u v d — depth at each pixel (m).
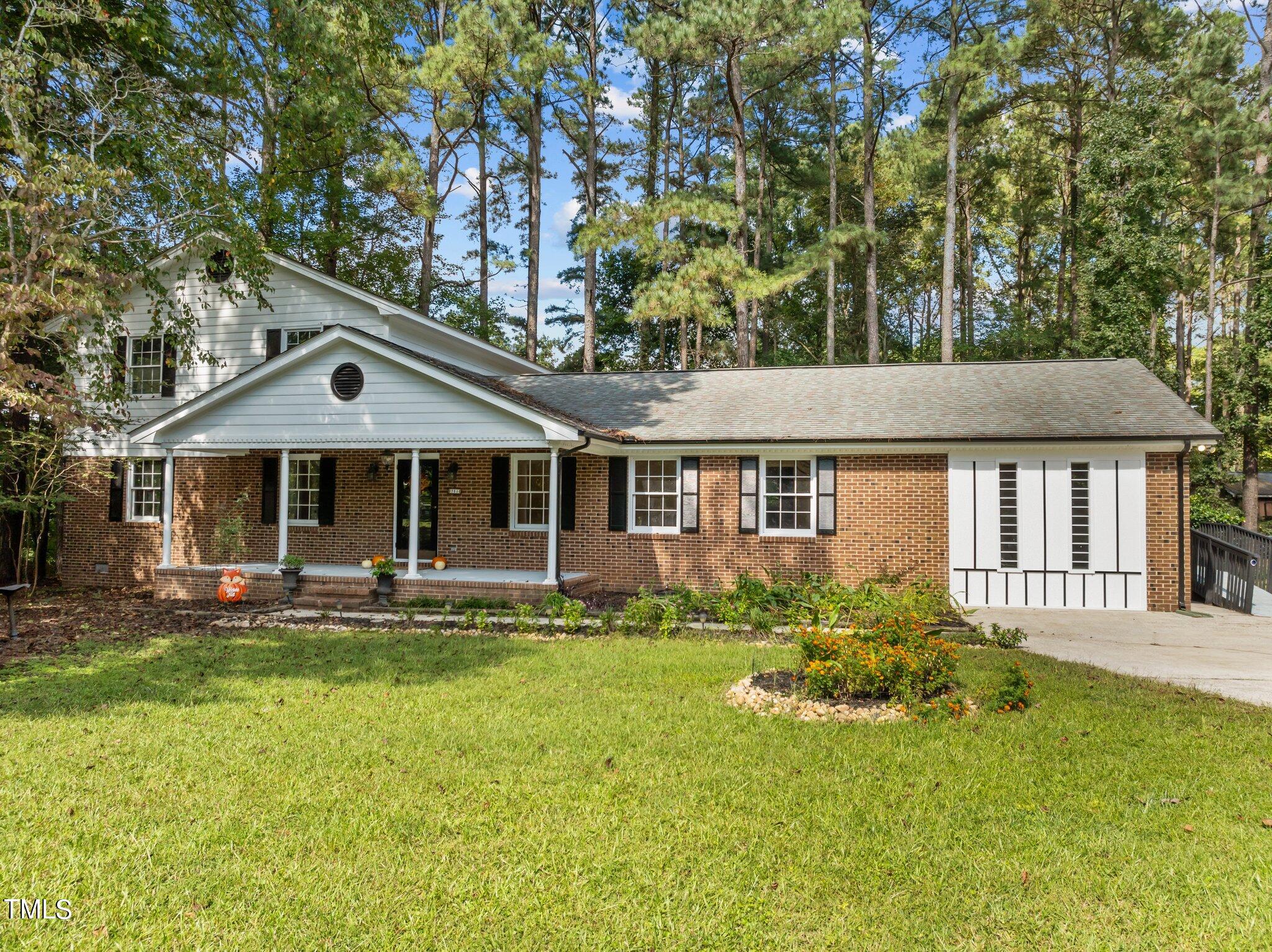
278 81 16.62
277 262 18.25
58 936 3.60
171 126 15.27
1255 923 3.69
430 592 14.52
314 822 4.80
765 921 3.74
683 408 16.98
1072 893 3.98
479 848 4.46
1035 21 28.91
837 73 34.44
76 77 14.09
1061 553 13.80
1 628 12.31
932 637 7.88
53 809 5.01
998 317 39.44
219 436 15.70
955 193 28.31
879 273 40.72
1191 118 26.70
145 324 19.08
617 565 15.99
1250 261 27.61
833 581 13.36
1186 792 5.23
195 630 12.05
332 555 17.61
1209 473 26.91
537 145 33.53
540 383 20.03
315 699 7.68
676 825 4.75
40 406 13.63
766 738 6.33
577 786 5.33
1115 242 27.12
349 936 3.60
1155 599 13.42
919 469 14.55
